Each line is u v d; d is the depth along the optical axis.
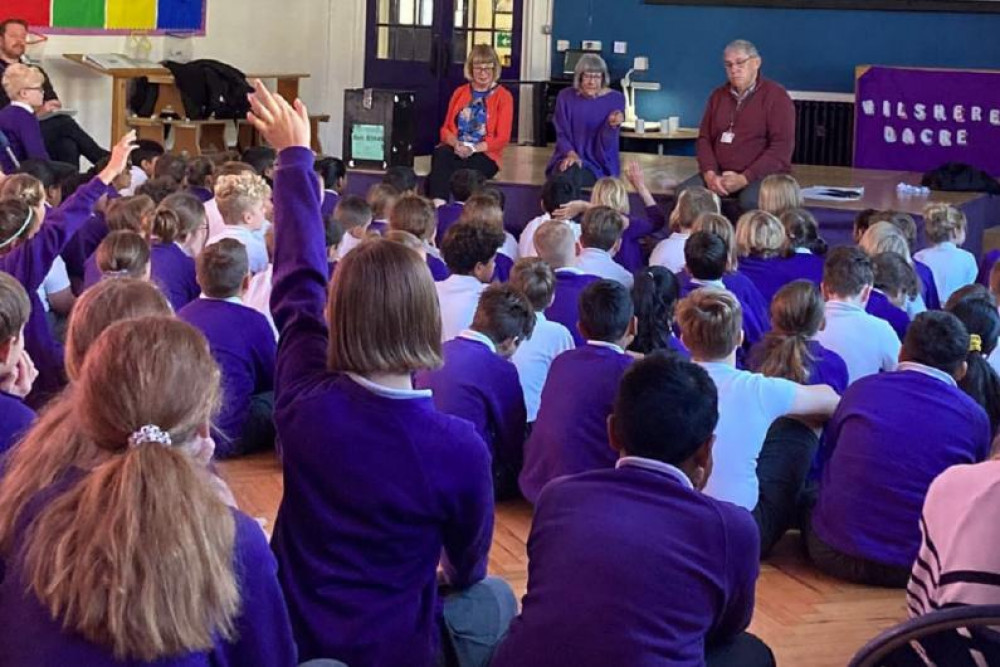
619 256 7.34
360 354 2.41
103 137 11.38
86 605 1.63
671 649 2.33
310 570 2.49
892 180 10.20
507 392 4.19
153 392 1.74
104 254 4.48
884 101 11.15
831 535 3.95
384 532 2.48
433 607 2.64
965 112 10.88
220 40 12.20
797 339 4.14
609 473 2.46
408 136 9.84
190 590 1.65
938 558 2.39
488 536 2.68
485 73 9.45
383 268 2.41
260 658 1.83
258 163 7.73
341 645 2.48
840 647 3.56
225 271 4.75
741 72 8.42
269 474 4.79
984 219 9.52
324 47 12.97
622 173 9.58
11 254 4.23
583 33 12.64
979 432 3.82
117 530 1.63
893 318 5.11
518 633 2.40
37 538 1.68
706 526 2.38
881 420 3.85
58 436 1.82
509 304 4.22
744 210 8.29
